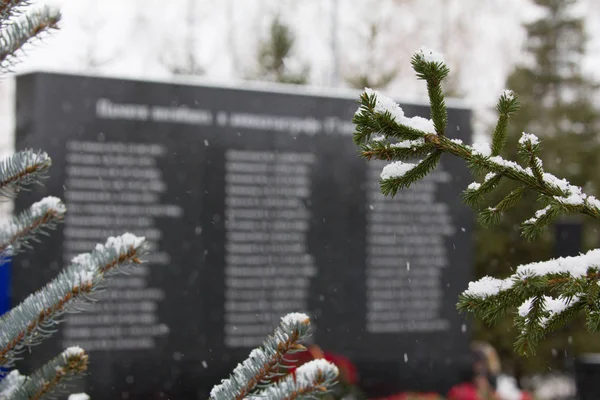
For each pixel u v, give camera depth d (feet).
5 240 5.73
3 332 4.99
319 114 22.89
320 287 22.50
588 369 14.92
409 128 4.96
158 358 20.51
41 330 5.04
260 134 22.22
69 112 20.22
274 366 4.60
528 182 5.03
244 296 21.66
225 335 21.31
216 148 21.67
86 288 5.03
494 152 5.16
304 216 22.49
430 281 23.68
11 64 5.24
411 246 23.58
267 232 22.06
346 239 22.90
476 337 33.37
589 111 37.35
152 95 21.04
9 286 19.17
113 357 20.04
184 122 21.35
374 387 22.74
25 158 5.58
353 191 23.07
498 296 4.58
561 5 43.19
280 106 22.45
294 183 22.48
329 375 4.33
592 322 4.50
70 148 20.17
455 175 24.17
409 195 23.66
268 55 34.99
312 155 22.71
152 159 20.93
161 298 20.67
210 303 21.21
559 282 4.49
